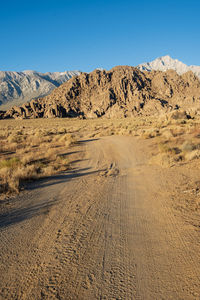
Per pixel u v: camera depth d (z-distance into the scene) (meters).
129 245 3.32
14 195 6.13
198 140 13.36
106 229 3.89
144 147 14.27
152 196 5.50
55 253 3.18
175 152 10.70
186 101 135.38
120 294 2.34
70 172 9.14
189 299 2.21
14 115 140.12
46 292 2.40
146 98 145.75
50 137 24.12
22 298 2.32
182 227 3.74
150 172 8.04
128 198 5.54
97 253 3.13
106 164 10.55
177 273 2.62
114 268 2.78
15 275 2.72
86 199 5.62
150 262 2.87
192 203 4.71
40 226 4.12
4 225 4.23
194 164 8.23
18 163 9.82
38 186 7.05
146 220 4.17
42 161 11.29
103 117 139.00
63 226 4.09
